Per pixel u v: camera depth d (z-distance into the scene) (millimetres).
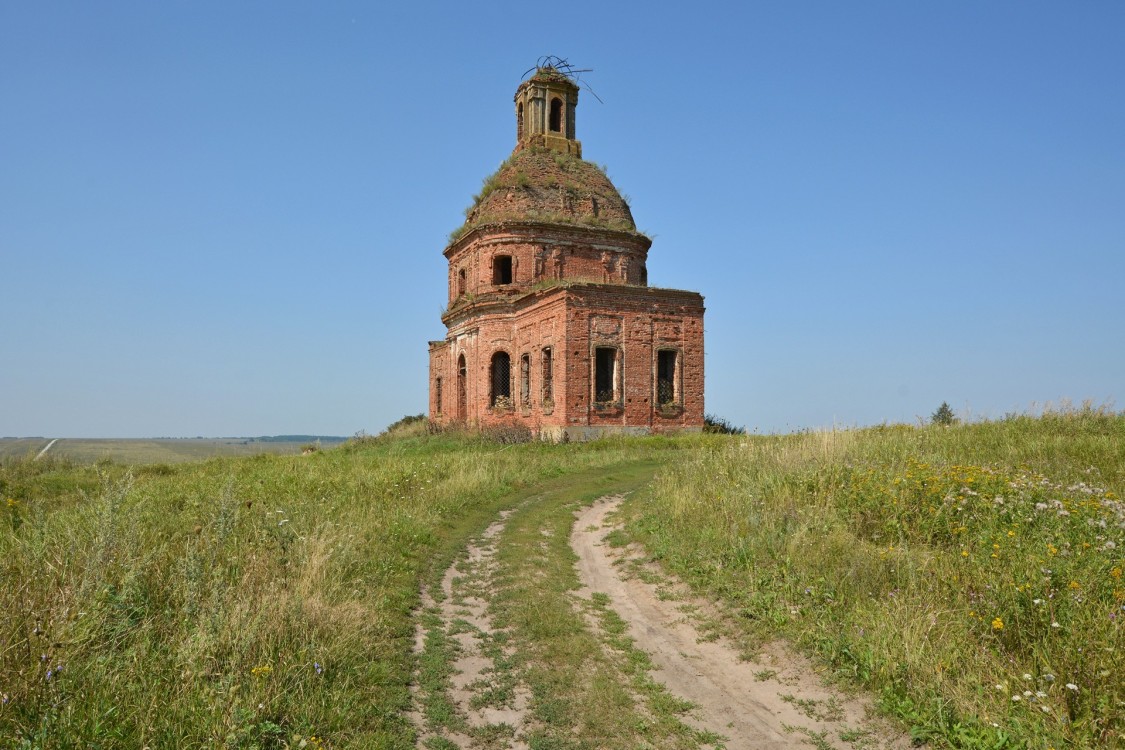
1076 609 7371
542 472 22516
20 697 5598
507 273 40969
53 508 17156
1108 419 19359
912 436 18547
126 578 7648
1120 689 6199
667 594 10531
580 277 39594
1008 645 7273
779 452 16422
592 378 32531
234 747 5453
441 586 11164
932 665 7098
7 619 6586
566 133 44000
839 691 7371
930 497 11383
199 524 11805
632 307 33500
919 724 6484
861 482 12383
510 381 38375
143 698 5852
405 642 8586
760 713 7168
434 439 36250
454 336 42781
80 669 6156
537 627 9305
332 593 8922
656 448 27656
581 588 11195
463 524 15469
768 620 8992
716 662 8367
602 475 22141
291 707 6238
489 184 41938
